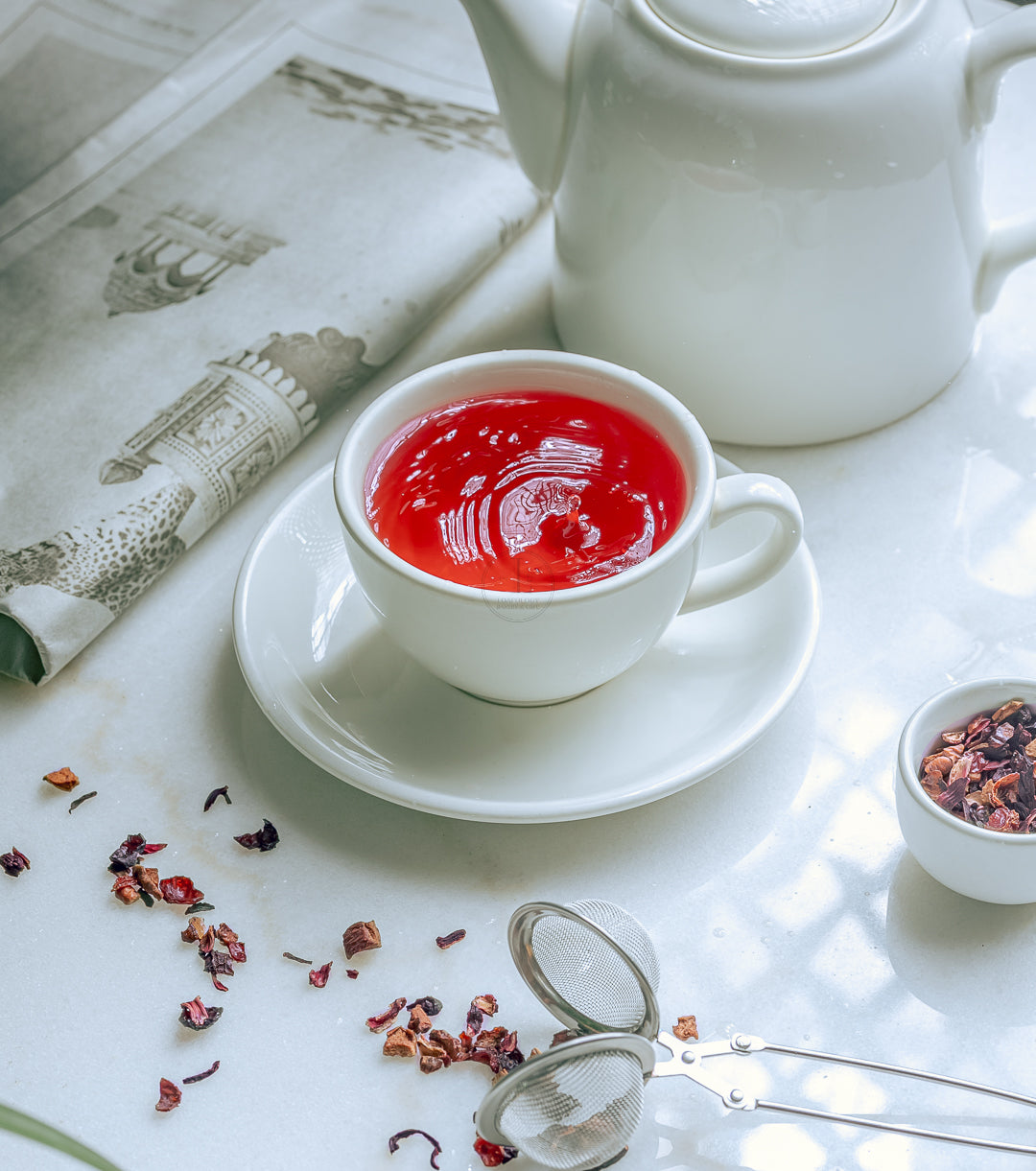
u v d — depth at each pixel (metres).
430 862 0.67
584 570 0.66
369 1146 0.62
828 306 0.72
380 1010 0.64
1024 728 0.65
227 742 0.70
